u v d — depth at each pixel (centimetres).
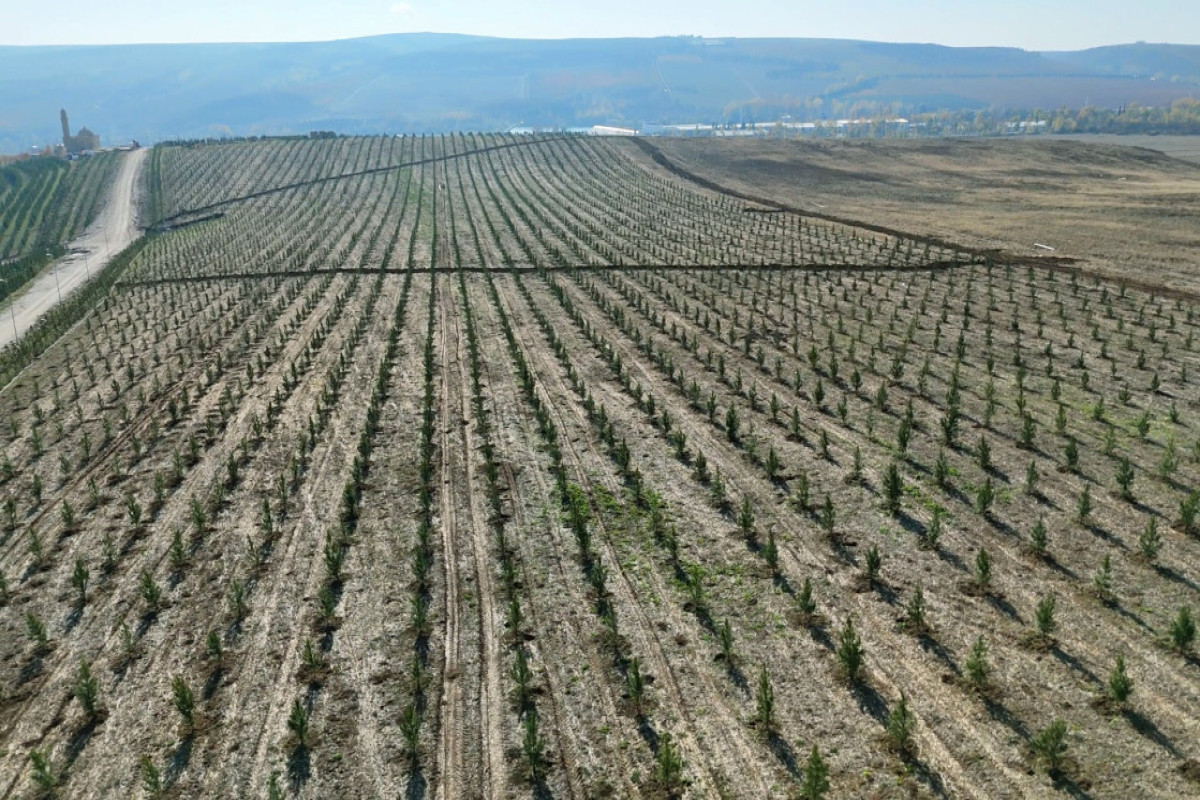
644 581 1986
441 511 2380
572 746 1479
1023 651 1666
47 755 1534
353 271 6153
